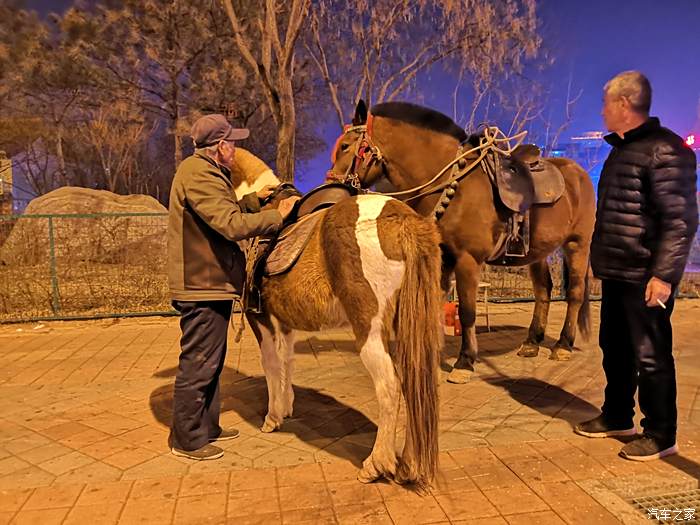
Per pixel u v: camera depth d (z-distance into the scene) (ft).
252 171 12.17
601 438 11.51
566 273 19.15
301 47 45.55
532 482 9.63
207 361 10.77
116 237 30.12
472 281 15.12
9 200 57.88
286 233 10.82
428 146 14.97
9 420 13.01
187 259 10.46
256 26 47.14
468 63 39.73
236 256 10.91
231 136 10.77
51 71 52.01
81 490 9.61
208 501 9.18
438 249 9.26
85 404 14.06
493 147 14.92
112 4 53.98
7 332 23.02
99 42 53.98
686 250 9.73
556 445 11.18
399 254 9.01
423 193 14.96
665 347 10.34
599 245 10.97
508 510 8.75
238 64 51.93
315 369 16.79
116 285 28.55
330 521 8.52
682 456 10.58
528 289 31.78
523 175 15.26
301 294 10.10
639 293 10.32
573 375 15.98
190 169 10.32
